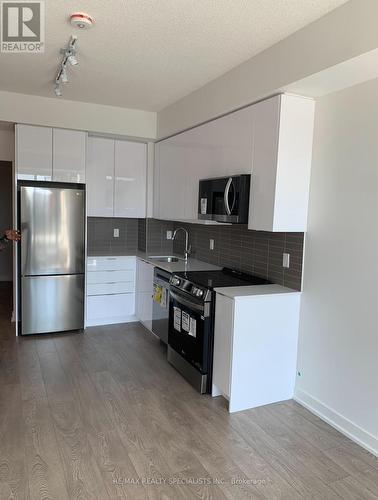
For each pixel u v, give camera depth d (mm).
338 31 2109
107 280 4617
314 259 2828
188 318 3264
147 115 4531
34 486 1998
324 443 2480
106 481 2057
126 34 2498
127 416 2709
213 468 2197
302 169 2781
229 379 2799
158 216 4738
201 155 3631
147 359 3729
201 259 4434
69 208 4215
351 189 2518
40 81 3498
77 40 2600
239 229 3697
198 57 2836
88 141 4504
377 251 2359
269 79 2639
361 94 2428
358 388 2498
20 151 4012
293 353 3010
